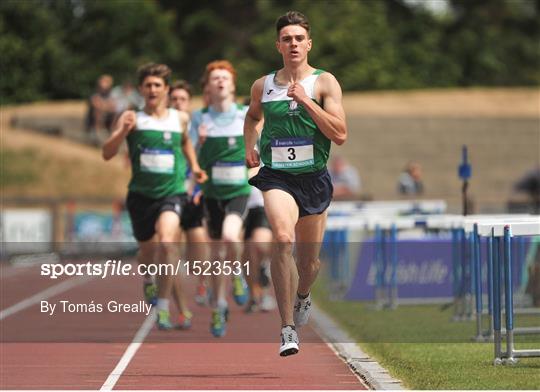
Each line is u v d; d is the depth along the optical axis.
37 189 83.50
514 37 142.75
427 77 128.88
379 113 104.12
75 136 92.81
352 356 24.36
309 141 21.22
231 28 127.69
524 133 103.12
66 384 21.06
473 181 100.19
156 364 23.77
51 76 117.44
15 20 117.19
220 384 20.97
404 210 49.19
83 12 121.12
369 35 124.69
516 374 20.80
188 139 28.67
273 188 21.19
